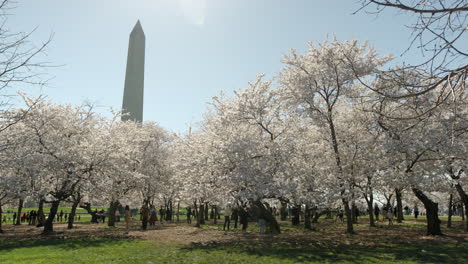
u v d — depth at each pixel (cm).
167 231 2077
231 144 1546
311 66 1920
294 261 984
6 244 1400
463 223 2686
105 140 2045
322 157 1888
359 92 1795
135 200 3259
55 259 1016
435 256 1062
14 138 1689
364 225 2559
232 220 3559
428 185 1542
